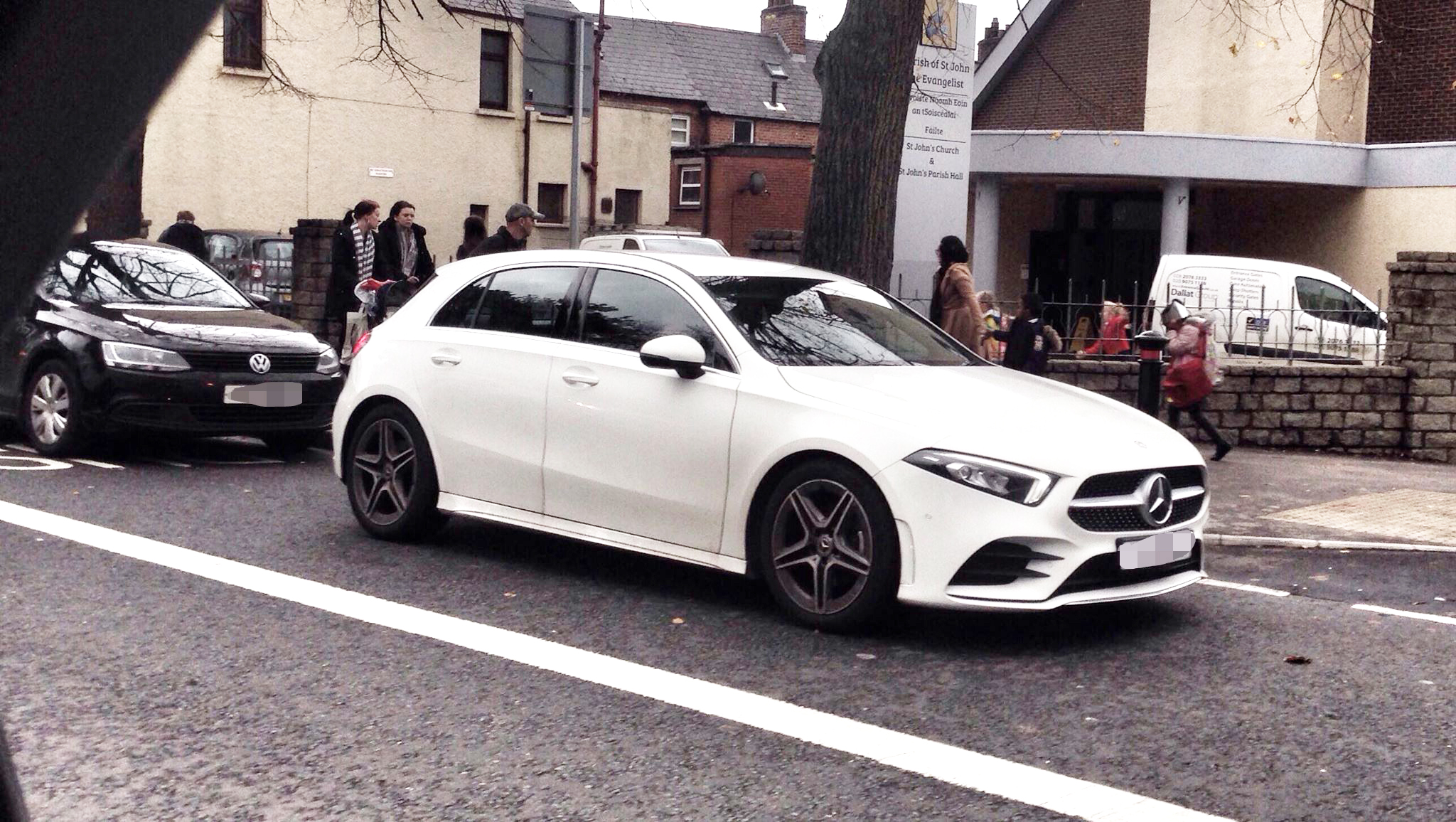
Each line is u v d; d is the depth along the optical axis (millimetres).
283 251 21688
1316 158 21375
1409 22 23578
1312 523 8719
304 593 6008
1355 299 17297
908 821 3574
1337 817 3670
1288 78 23766
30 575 6191
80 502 8117
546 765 3943
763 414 5711
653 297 6395
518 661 5059
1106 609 6254
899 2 10914
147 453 10578
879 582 5379
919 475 5270
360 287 12805
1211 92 25219
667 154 37719
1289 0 23641
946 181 14805
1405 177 21375
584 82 18797
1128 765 4066
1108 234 25031
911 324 6984
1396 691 4957
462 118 31531
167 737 4113
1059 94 28500
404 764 3922
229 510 8070
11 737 4066
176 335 9852
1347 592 6879
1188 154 21016
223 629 5379
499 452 6648
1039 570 5230
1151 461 5547
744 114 56469
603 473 6230
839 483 5484
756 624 5754
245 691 4586
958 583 5270
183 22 585
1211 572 7348
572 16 18625
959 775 3938
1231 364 13234
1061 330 13914
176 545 6934
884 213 11117
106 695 4508
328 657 5023
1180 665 5277
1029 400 5938
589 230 34062
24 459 9883
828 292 6836
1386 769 4070
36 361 10055
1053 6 28172
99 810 3518
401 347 7188
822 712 4535
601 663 5055
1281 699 4820
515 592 6203
